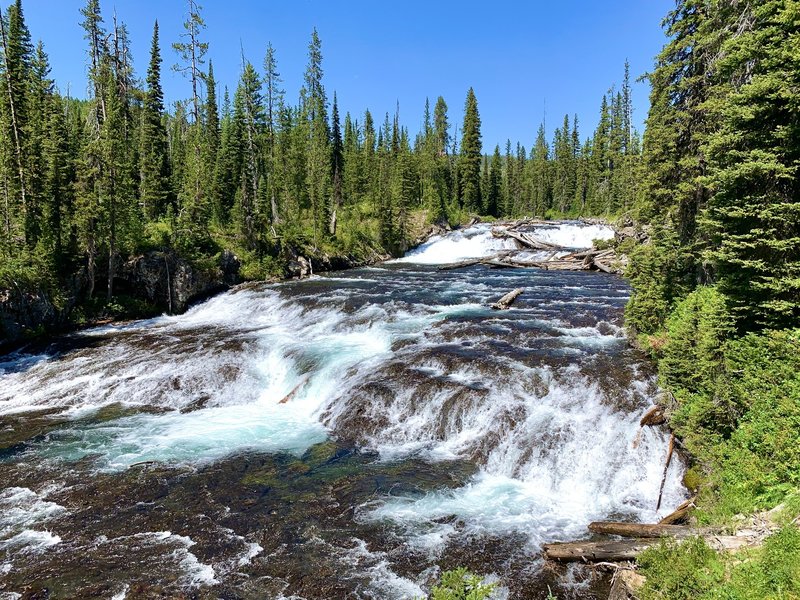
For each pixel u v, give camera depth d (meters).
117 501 11.87
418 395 15.94
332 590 8.93
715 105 14.63
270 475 13.11
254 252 43.09
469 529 10.78
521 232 64.00
